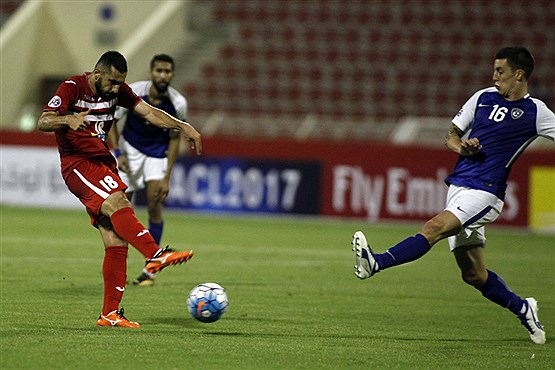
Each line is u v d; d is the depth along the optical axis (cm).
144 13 9688
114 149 3722
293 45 9806
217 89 9625
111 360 2086
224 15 10119
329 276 4094
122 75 2495
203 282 3697
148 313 2836
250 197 7488
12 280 3497
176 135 3750
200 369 2034
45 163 7594
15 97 9456
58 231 5716
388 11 9925
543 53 9500
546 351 2466
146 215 6956
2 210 7162
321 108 9438
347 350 2348
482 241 2556
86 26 9638
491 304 3403
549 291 3875
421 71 9525
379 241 5784
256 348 2314
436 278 4209
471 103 2559
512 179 7112
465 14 9800
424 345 2478
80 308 2864
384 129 8500
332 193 7375
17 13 9638
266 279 3888
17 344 2234
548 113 2489
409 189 7244
